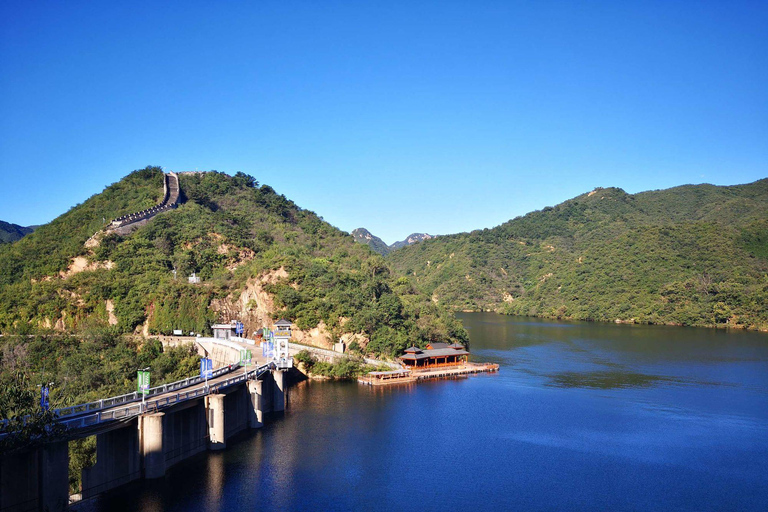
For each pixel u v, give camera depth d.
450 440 86.88
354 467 75.31
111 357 126.31
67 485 55.59
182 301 152.00
